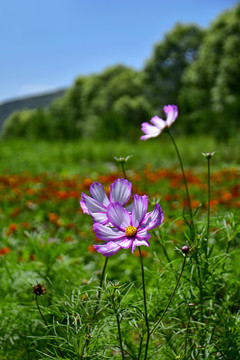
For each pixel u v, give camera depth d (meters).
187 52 39.22
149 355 1.89
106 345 1.71
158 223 1.32
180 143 16.45
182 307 2.05
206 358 1.73
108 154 15.44
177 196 6.23
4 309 2.36
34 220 6.00
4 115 119.94
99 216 1.45
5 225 5.75
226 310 2.05
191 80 32.41
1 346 2.26
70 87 50.69
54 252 2.96
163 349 1.86
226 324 1.90
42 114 29.33
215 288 2.12
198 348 1.81
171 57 39.06
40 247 2.96
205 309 2.06
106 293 1.59
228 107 18.80
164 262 2.34
